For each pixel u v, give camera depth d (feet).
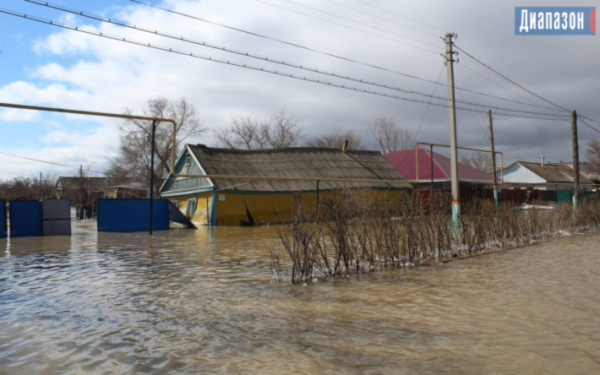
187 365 13.66
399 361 13.82
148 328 17.37
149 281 26.71
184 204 87.20
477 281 26.35
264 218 79.36
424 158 120.78
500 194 110.22
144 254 39.42
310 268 27.30
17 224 58.65
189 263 33.86
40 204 59.98
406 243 33.81
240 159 88.69
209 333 16.71
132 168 151.33
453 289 24.12
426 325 17.53
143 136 149.48
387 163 109.09
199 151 83.97
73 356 14.48
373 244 32.42
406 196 39.27
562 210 60.29
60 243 49.57
